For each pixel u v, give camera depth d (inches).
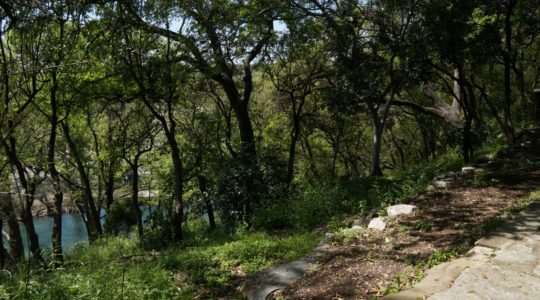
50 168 414.6
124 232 715.4
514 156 405.1
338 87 501.4
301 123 812.0
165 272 263.1
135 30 403.9
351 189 445.1
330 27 501.0
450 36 397.7
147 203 834.8
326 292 200.7
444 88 644.1
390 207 306.8
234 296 230.5
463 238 227.5
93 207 694.5
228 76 522.6
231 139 615.5
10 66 319.0
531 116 684.7
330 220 359.6
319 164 1038.4
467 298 160.2
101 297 217.3
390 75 449.1
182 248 384.2
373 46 463.5
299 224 369.1
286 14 518.9
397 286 188.7
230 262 280.1
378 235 265.6
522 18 512.1
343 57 482.3
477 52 403.5
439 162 569.6
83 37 418.6
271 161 490.3
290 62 582.9
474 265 189.3
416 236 248.2
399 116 1012.5
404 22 476.4
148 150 629.0
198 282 256.5
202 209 542.9
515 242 208.5
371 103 526.9
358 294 192.1
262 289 221.6
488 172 361.1
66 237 970.1
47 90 458.6
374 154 556.7
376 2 464.1
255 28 488.4
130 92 512.7
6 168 541.6
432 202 307.7
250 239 331.3
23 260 333.7
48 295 216.4
